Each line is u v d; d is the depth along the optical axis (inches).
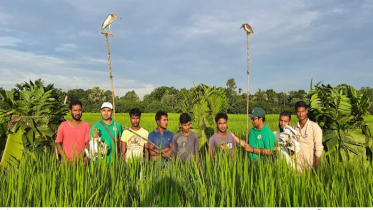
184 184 166.4
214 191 146.8
